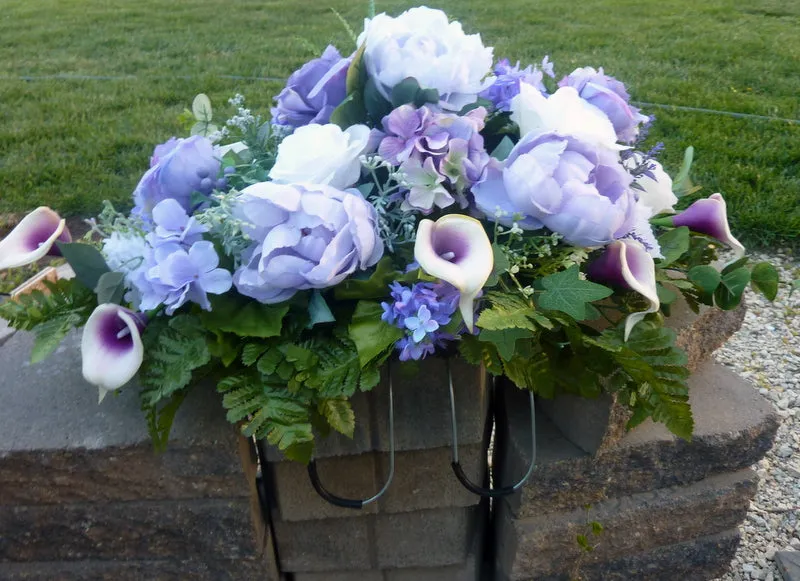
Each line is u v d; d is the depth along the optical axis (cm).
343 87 109
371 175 104
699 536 132
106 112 462
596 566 129
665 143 382
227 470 105
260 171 104
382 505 117
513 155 96
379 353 93
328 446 107
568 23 673
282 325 97
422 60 99
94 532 112
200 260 90
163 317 100
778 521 181
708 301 115
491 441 169
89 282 100
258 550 114
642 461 120
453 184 99
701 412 127
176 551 115
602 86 119
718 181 340
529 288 93
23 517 110
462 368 105
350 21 695
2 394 112
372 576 129
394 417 107
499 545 132
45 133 425
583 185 92
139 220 102
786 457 204
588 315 98
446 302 88
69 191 355
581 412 114
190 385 101
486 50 103
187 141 103
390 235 98
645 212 101
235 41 631
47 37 674
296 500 115
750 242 308
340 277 88
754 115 423
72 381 115
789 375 238
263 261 88
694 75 504
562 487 118
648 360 98
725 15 706
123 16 768
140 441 103
